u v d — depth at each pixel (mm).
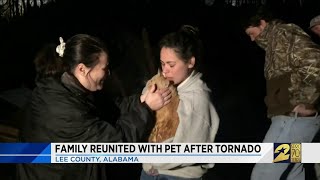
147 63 3457
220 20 5117
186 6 5148
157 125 2080
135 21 4879
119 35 4484
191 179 2166
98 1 4973
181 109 2033
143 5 5121
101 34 4633
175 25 4984
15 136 2939
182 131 2037
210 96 2098
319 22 2996
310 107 2658
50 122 1891
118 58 3648
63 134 1896
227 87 4652
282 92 2688
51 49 2064
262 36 2803
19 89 3314
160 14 5074
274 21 2787
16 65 4398
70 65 1904
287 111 2689
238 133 4133
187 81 2072
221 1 5141
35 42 4691
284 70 2658
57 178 1962
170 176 2164
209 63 4828
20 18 4910
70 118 1868
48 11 4965
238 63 4898
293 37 2613
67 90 1893
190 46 2012
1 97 3133
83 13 4957
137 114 1964
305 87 2602
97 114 2018
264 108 4484
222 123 4020
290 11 4543
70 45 1908
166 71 2049
